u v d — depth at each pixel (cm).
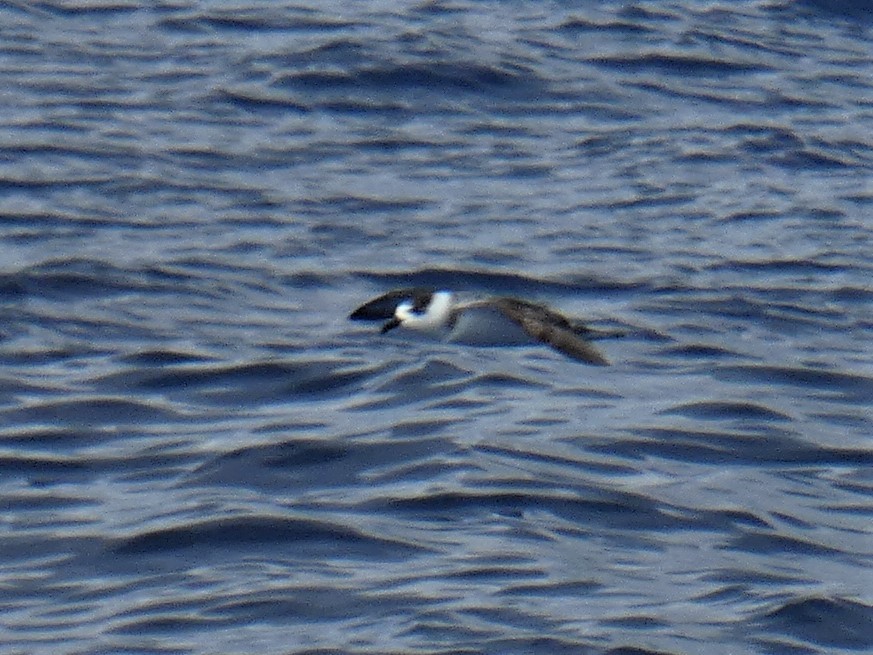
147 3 2933
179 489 1405
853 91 2756
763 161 2453
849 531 1370
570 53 2816
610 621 1180
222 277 1942
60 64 2656
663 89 2716
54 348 1717
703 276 2027
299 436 1496
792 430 1569
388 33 2817
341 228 2128
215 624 1177
